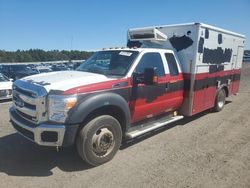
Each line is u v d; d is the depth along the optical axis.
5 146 5.70
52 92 4.36
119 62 5.70
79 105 4.43
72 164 4.89
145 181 4.27
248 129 7.18
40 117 4.43
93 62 6.17
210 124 7.64
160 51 6.39
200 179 4.35
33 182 4.22
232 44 9.43
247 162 5.04
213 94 8.59
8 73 17.23
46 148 5.60
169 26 7.39
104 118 4.79
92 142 4.66
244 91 14.38
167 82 6.40
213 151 5.56
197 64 7.13
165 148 5.70
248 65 40.81
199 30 6.95
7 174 4.47
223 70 9.02
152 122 6.42
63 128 4.32
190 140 6.25
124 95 5.24
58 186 4.11
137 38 7.58
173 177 4.40
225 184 4.20
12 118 5.10
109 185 4.14
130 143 5.98
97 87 4.75
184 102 7.28
